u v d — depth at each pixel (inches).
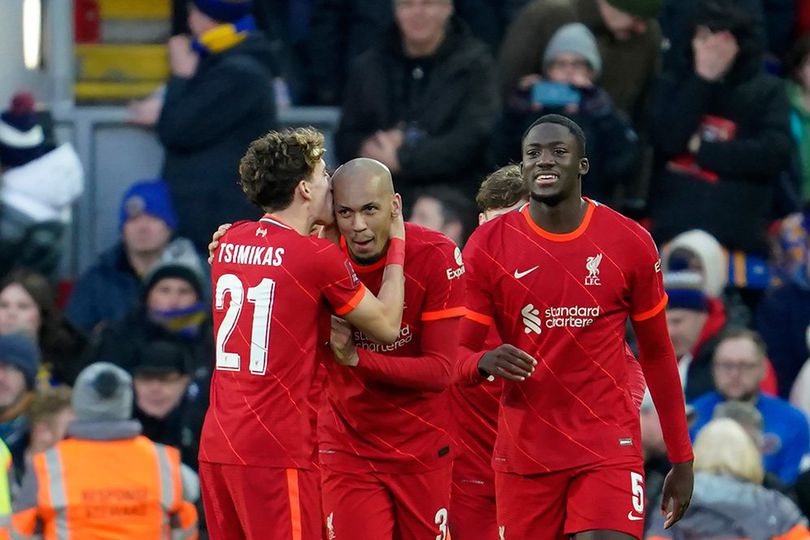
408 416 956.6
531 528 933.2
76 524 1106.7
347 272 887.1
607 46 1489.9
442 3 1403.8
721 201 1434.5
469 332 930.1
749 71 1439.5
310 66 1601.9
